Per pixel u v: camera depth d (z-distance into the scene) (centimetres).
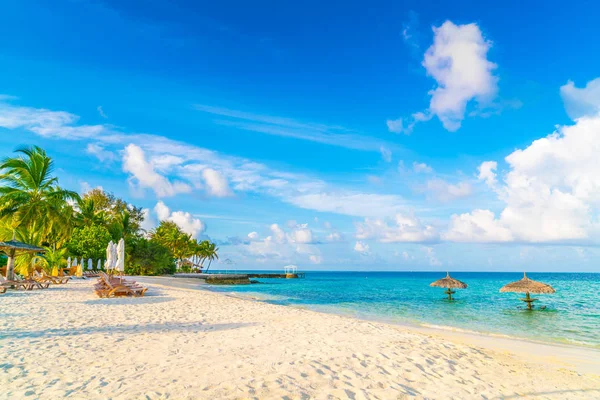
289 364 617
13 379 507
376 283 7075
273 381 522
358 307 2328
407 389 542
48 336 786
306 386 513
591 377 762
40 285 1892
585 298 3228
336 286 5628
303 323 1117
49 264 2691
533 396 595
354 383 544
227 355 670
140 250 4516
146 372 550
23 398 439
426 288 4984
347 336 909
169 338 811
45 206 2464
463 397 536
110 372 547
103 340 763
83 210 3734
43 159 2539
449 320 1773
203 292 2372
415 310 2195
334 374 579
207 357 651
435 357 756
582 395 632
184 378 524
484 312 2131
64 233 2734
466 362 759
